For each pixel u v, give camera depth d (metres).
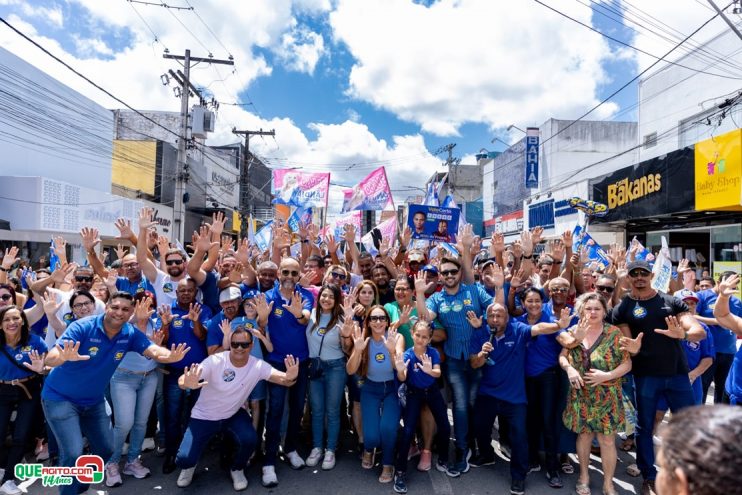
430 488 3.91
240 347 3.78
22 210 12.96
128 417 3.97
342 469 4.29
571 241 5.41
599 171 20.39
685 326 3.64
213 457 4.54
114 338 3.54
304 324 4.47
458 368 4.35
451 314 4.43
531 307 4.22
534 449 4.25
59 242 5.38
